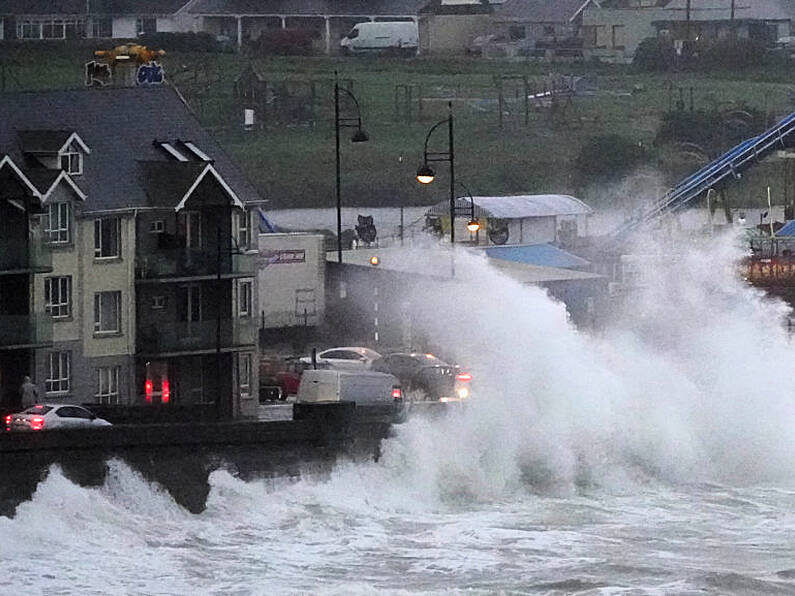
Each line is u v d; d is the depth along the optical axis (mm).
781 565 157000
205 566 151250
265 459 173500
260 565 152000
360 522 170500
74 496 160000
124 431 164375
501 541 164500
